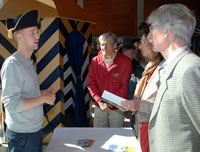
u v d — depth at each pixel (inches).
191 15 44.8
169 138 42.8
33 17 61.4
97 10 248.8
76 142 65.4
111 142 65.3
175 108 41.4
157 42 47.4
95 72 106.1
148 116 72.5
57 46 108.5
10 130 60.1
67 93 120.0
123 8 247.4
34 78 63.0
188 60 40.8
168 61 46.0
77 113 123.5
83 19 133.0
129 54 138.4
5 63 58.5
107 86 103.0
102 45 100.1
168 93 42.8
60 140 67.0
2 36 113.3
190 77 38.9
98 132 72.9
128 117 175.9
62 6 112.8
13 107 56.1
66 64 116.5
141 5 245.0
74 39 120.8
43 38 109.3
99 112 108.7
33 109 60.4
